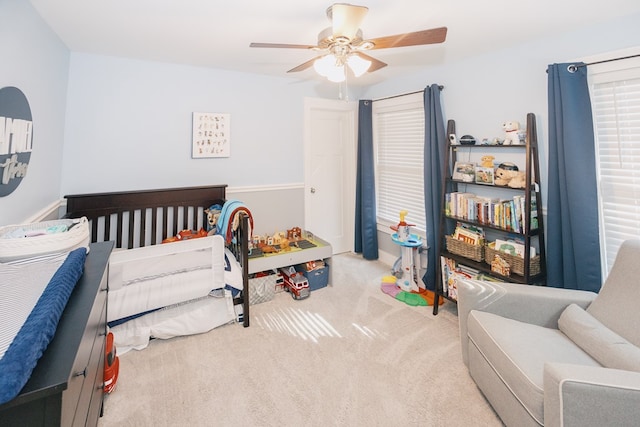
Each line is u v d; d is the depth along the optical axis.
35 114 2.01
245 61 3.02
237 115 3.44
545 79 2.34
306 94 3.86
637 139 1.98
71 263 1.15
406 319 2.69
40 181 2.16
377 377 1.97
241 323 2.63
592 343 1.49
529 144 2.20
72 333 0.86
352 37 1.65
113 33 2.31
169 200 3.10
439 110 3.03
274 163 3.72
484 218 2.57
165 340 2.37
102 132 2.83
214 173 3.38
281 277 3.29
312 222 4.18
